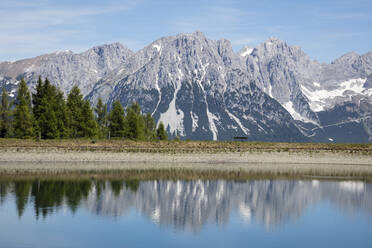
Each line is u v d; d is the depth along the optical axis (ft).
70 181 295.07
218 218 205.05
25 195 244.22
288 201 247.91
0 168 357.61
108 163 409.28
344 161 447.83
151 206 225.76
